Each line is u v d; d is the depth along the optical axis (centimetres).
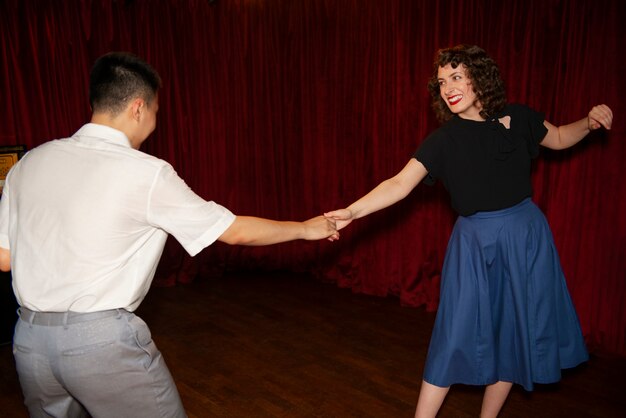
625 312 270
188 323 331
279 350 292
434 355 187
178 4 381
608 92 255
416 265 346
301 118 392
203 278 412
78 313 132
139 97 142
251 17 386
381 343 297
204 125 398
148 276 142
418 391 247
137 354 137
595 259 274
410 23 321
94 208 130
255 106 397
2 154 317
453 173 183
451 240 193
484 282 182
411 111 330
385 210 357
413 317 332
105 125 141
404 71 328
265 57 390
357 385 254
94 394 135
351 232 379
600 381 251
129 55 144
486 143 177
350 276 384
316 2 365
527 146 185
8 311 301
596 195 269
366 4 341
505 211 179
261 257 421
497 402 197
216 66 394
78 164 134
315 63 374
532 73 279
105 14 363
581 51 262
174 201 135
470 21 299
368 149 359
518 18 281
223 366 276
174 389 149
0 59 339
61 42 356
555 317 184
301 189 404
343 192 380
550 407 231
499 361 187
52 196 132
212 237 140
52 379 137
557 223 284
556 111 274
